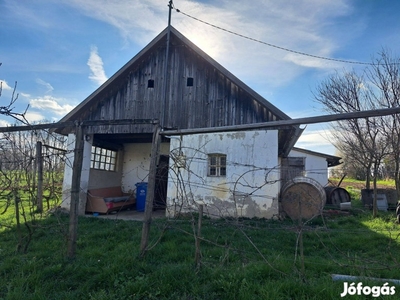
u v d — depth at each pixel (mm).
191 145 8766
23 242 5062
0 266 3906
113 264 3779
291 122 3611
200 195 8406
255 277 3373
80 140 4461
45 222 7008
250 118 8461
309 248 5039
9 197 4613
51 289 3316
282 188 8812
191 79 9211
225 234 5867
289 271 3588
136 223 7027
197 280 3348
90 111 9812
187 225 6645
